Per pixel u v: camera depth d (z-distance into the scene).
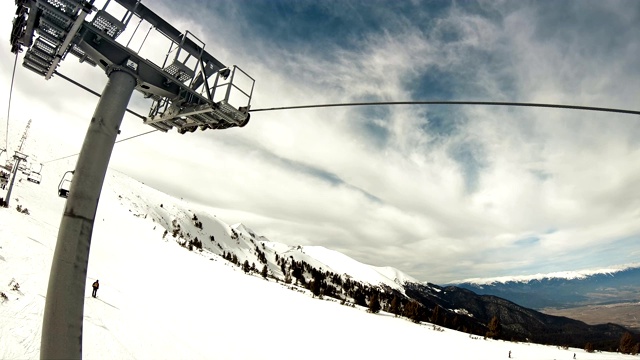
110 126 6.30
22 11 6.06
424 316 182.00
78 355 5.47
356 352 49.50
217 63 8.75
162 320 32.19
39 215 57.88
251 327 44.69
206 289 61.62
